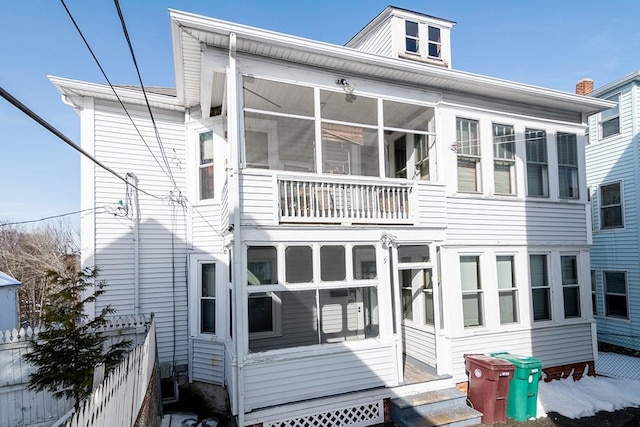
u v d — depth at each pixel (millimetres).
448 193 7980
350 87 7230
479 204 8266
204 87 6969
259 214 6277
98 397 3074
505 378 6758
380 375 6703
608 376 9164
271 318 7922
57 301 6520
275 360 6039
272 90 7289
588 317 9148
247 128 8242
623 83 12680
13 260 24344
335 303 8461
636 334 12078
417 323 8383
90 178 8000
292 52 6535
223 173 8367
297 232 6473
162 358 8188
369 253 8438
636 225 12266
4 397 6371
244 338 5973
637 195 12250
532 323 8523
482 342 7969
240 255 6070
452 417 6473
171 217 8562
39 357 6023
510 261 8633
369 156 9547
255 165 8211
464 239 8023
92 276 6969
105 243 8039
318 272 6598
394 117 9023
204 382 7992
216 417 7375
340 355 6465
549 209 9031
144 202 8398
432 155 8211
